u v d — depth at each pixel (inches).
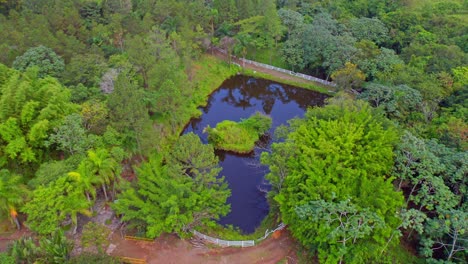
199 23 3147.1
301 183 1542.8
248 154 2367.1
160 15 3134.8
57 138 1648.6
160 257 1569.9
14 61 2149.4
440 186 1577.3
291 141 1813.5
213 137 2388.0
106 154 1695.4
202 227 1713.8
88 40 2716.5
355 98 2484.0
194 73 3019.2
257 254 1609.3
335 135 1770.4
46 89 1787.6
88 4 3046.3
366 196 1498.5
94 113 1845.5
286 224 1663.4
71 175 1517.0
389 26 3267.7
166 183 1609.3
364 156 1668.3
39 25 2465.6
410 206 1784.0
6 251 1433.3
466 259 1494.8
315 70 3147.1
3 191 1466.5
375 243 1448.1
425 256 1560.0
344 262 1505.9
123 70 2219.5
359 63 2721.5
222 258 1584.6
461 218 1425.9
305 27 3070.9
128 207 1616.6
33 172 1761.8
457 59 2593.5
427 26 3248.0
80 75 2172.7
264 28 3223.4
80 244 1574.8
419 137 1918.1
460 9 3676.2
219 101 3011.8
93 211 1744.6
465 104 2117.4
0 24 2519.7
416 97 2209.6
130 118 1841.8
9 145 1622.8
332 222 1450.5
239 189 2080.5
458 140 1823.3
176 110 2285.9
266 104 2997.0
